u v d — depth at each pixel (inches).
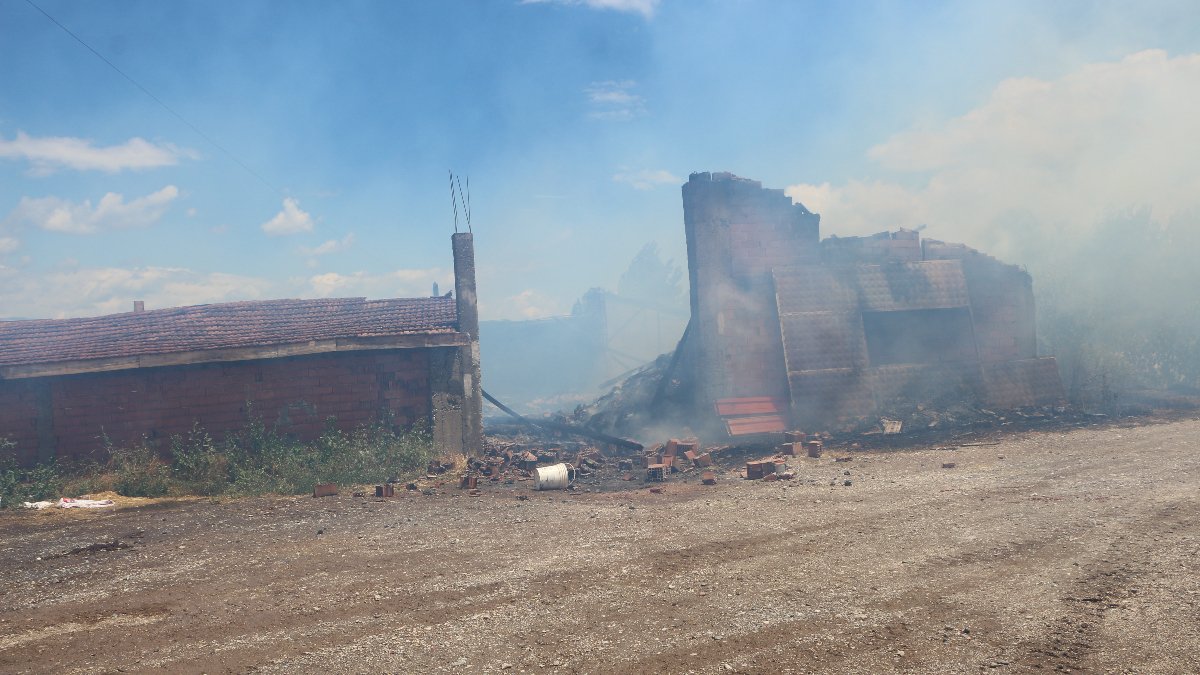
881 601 273.4
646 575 314.2
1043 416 767.7
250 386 668.7
